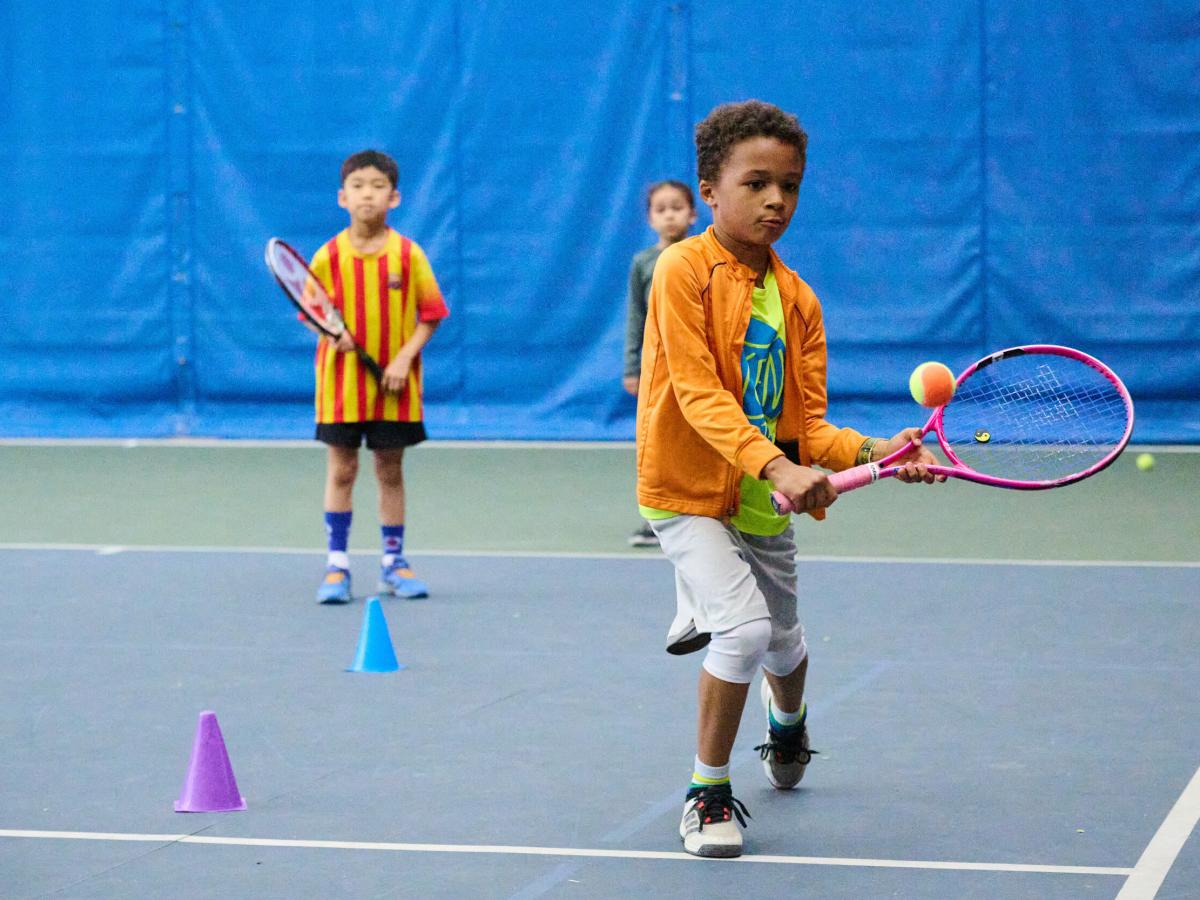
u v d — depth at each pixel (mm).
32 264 13883
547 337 13469
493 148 13367
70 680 5672
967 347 13062
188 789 4188
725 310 3830
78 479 11539
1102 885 3547
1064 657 5891
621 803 4207
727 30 13102
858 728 4957
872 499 10219
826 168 13070
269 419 13812
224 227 13680
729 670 3746
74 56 13695
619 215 13320
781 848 3842
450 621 6645
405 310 7266
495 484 11125
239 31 13539
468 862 3748
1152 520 9297
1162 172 12812
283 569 7953
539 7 13250
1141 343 12898
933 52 12914
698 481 3871
